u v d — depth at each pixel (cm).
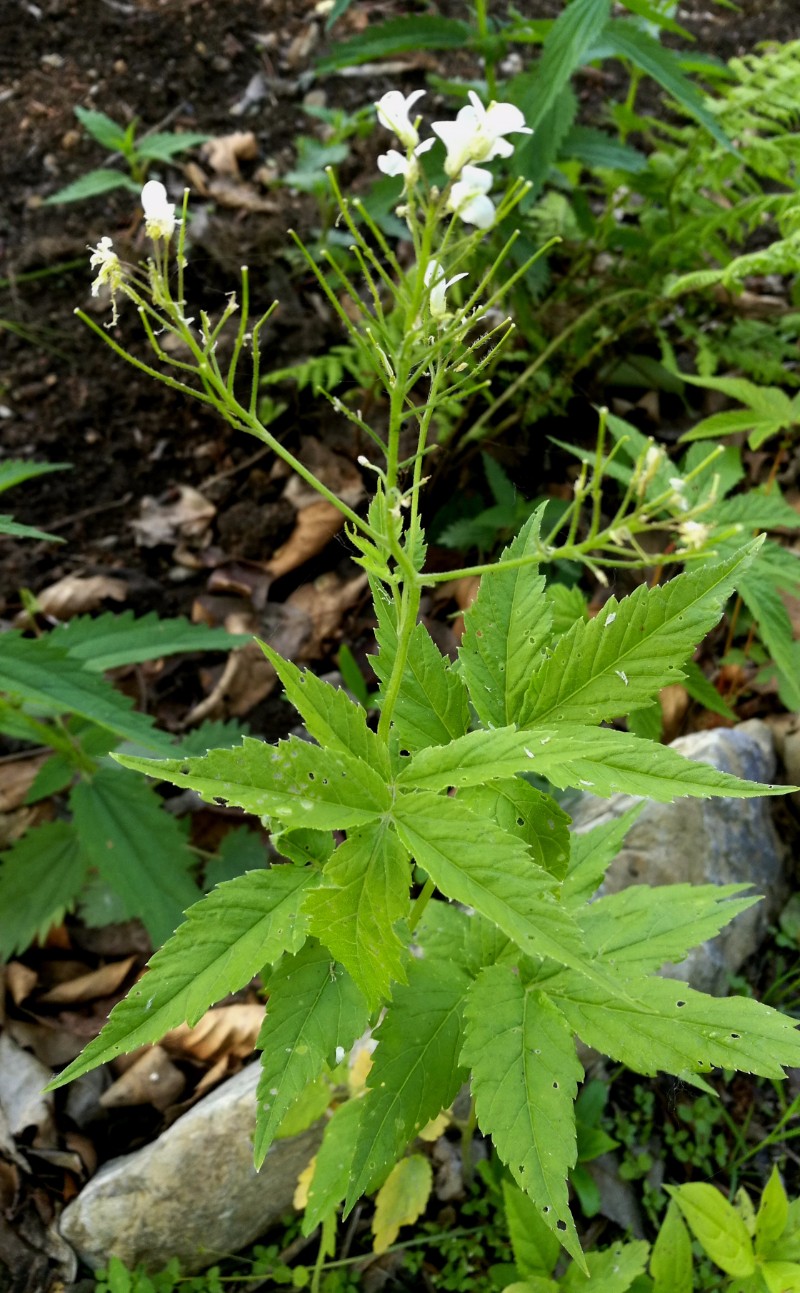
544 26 48
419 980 26
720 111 50
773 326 56
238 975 21
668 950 26
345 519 54
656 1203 36
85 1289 34
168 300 21
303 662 51
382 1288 34
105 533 54
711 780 21
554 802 23
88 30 70
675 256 52
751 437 42
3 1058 38
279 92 69
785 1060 23
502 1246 34
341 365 55
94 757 42
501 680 25
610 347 56
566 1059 24
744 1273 27
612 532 19
